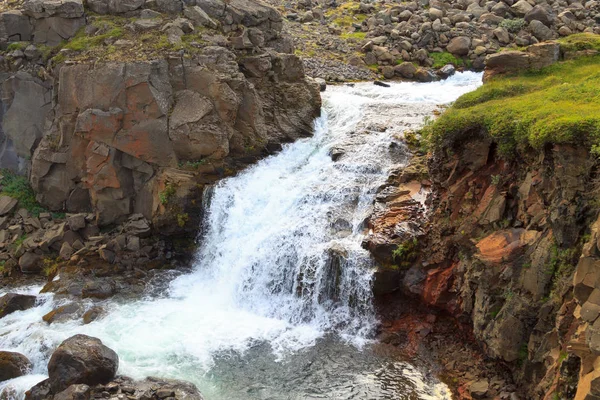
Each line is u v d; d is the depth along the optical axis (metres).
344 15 38.72
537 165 14.88
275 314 18.98
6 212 23.56
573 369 12.14
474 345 16.41
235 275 20.08
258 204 21.52
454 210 17.28
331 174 21.81
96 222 22.91
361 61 32.41
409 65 31.28
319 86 27.20
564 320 12.82
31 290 20.80
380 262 18.09
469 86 28.77
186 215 21.83
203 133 21.97
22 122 24.45
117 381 15.56
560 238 13.59
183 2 24.41
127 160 22.47
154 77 21.89
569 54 21.39
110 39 23.22
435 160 18.08
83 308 19.23
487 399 14.65
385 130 23.38
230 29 24.64
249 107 23.33
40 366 16.81
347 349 17.12
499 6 35.41
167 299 19.94
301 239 19.58
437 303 17.39
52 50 24.19
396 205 19.39
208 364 16.53
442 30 33.78
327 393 15.39
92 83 22.03
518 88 19.38
